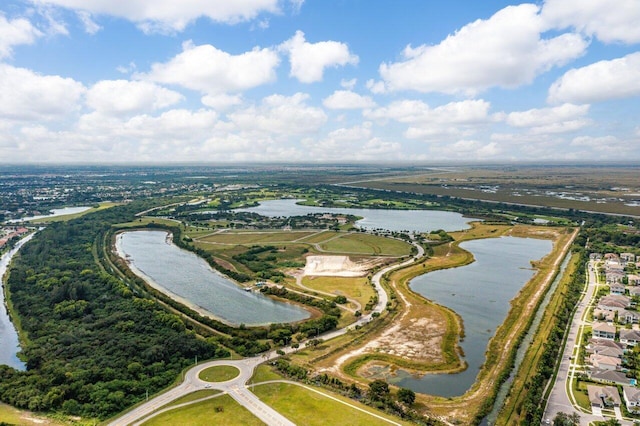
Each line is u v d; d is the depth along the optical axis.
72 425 125.00
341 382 149.50
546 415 129.25
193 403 135.75
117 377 148.62
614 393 137.25
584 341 180.88
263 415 129.38
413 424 125.69
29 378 146.62
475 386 148.38
